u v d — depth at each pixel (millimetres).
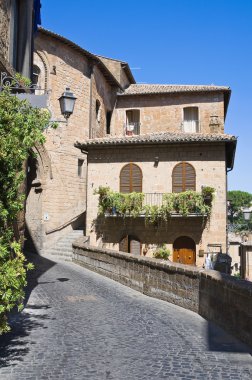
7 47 11922
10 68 10961
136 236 22922
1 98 6387
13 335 7859
